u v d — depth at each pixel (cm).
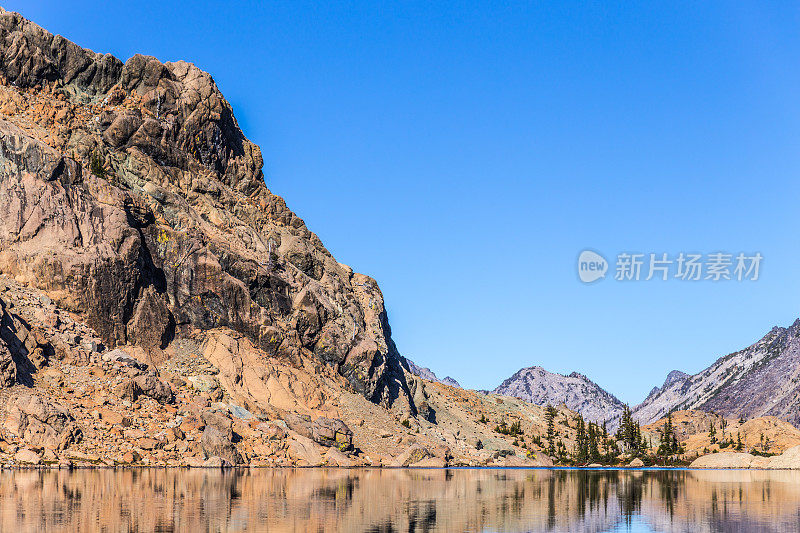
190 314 16712
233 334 16812
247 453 13762
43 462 11275
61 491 8100
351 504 7894
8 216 15075
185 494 8219
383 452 16062
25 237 15050
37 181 15525
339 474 12294
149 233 16988
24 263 14788
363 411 17388
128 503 7300
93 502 7288
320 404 16712
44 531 5697
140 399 13712
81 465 11525
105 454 12050
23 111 17362
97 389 13325
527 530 6556
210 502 7594
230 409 14875
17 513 6519
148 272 16500
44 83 18212
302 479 10906
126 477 10081
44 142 16675
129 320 15638
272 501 7888
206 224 18212
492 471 15438
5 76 17825
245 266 17700
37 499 7406
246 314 17250
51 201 15462
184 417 13588
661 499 9519
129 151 18138
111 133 18075
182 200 18050
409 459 16012
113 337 15188
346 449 15312
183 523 6244
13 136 15675
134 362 14512
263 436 14412
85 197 16025
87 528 5853
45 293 14738
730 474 16512
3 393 12031
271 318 17662
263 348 17188
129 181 17700
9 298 14038
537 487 10950
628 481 13038
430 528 6462
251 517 6706
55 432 11812
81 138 17450
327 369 18188
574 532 6506
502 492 9894
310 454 14588
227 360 16138
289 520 6625
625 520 7362
